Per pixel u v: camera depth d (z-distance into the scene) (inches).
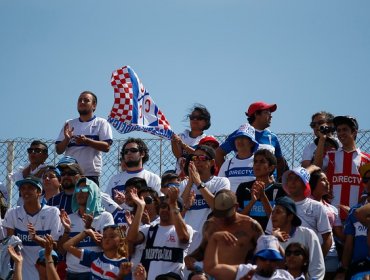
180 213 1358.3
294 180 1330.0
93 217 1417.3
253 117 1541.6
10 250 1366.9
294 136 1615.4
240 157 1475.1
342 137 1486.2
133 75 1656.0
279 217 1242.0
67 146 1626.5
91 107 1638.8
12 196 1715.1
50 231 1435.8
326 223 1320.1
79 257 1364.4
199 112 1642.5
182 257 1318.9
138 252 1337.4
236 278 1099.3
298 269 1205.7
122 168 1589.6
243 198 1391.5
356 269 1296.8
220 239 1130.0
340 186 1480.1
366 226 1306.6
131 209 1483.8
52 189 1517.0
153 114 1649.9
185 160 1481.3
